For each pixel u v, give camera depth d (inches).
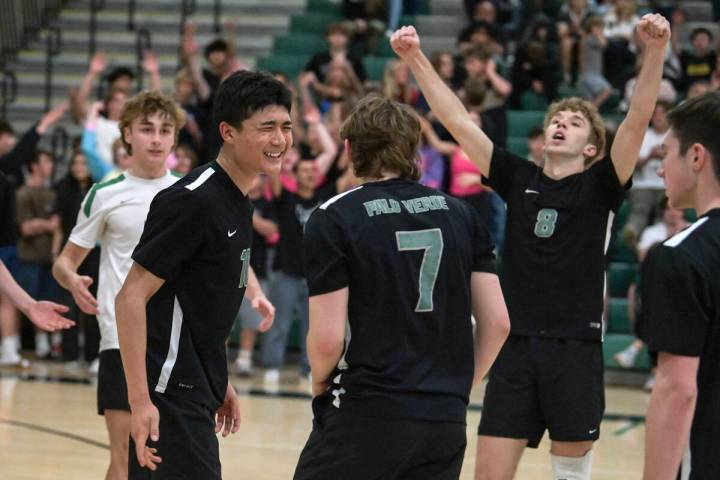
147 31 799.7
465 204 213.5
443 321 201.8
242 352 619.2
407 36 278.1
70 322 266.4
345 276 199.5
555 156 292.4
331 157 629.9
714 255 171.5
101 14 900.6
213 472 224.7
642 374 625.0
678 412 169.0
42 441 427.5
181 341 222.5
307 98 681.6
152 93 295.0
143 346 213.0
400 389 196.1
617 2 780.0
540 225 288.5
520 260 290.8
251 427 466.3
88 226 293.1
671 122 180.5
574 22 771.4
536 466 413.4
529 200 291.6
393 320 199.2
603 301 289.3
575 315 284.8
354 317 200.8
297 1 892.6
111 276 290.4
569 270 285.6
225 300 224.1
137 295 212.8
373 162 209.5
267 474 382.6
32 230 652.7
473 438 459.2
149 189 294.8
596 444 453.1
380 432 195.3
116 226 291.1
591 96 748.0
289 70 803.4
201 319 223.3
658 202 652.7
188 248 215.2
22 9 890.7
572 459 287.7
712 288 170.2
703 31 758.5
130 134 294.2
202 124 700.0
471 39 774.5
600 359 288.2
